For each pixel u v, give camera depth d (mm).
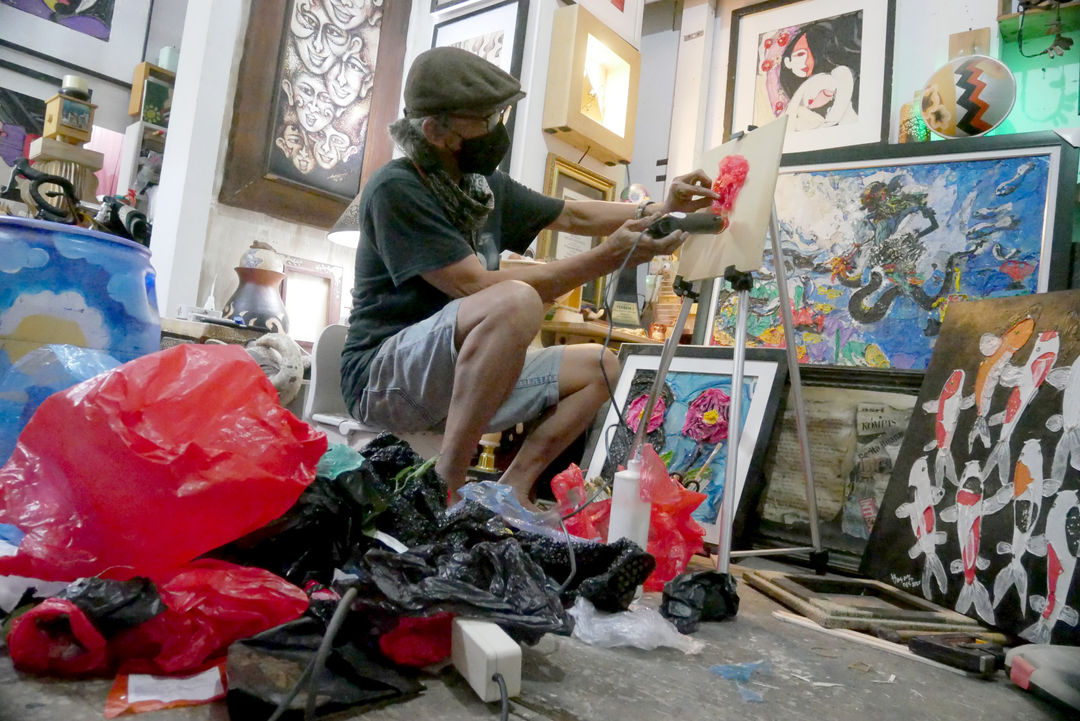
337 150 2848
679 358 2123
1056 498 1087
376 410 1616
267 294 2359
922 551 1343
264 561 909
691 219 1485
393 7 3061
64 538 738
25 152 3717
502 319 1341
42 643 671
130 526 728
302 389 2596
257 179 2588
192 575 752
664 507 1361
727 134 3166
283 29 2652
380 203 1508
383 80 3020
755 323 2303
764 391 1908
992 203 2016
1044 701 893
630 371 2229
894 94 2785
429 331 1458
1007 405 1276
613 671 866
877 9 2822
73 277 1215
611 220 1955
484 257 1714
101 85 4027
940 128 2416
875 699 862
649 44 3576
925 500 1389
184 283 2471
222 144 2559
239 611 744
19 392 1082
